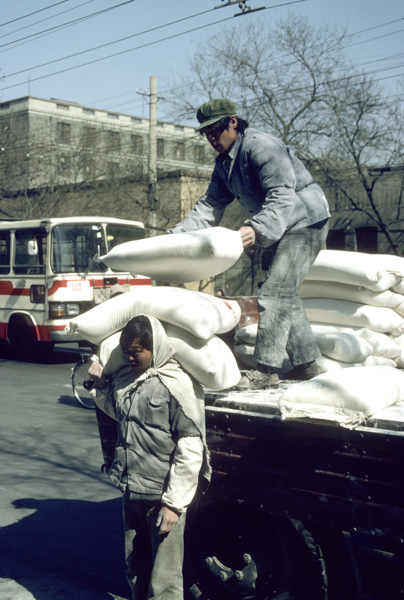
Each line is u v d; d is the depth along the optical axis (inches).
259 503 118.3
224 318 124.9
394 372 125.3
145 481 115.6
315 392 110.0
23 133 1465.3
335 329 160.4
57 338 522.3
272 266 145.0
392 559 108.3
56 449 280.4
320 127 1007.0
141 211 1119.6
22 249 552.1
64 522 198.1
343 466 107.5
